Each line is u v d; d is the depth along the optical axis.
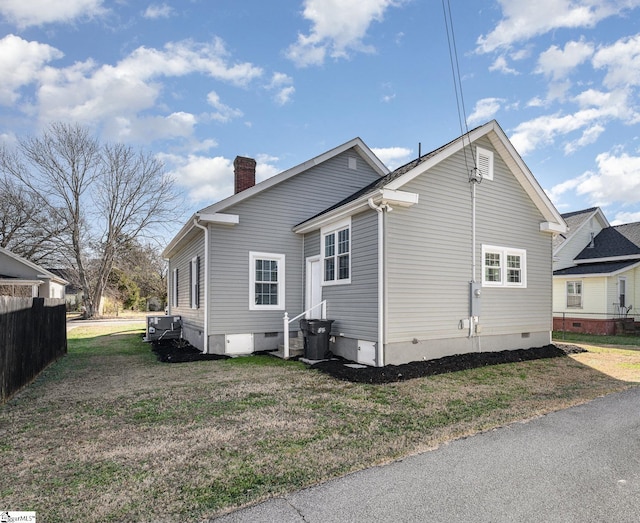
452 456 3.83
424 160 8.98
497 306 10.12
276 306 11.31
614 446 4.09
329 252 10.34
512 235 10.61
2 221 31.75
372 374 7.40
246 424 4.83
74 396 6.28
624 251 19.22
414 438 4.32
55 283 32.78
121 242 33.62
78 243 32.09
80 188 32.41
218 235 10.61
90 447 4.14
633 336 16.58
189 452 3.97
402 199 8.24
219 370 8.41
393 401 5.84
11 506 2.96
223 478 3.39
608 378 7.55
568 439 4.29
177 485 3.27
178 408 5.55
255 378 7.52
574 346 11.83
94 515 2.84
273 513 2.83
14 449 4.11
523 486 3.23
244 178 12.77
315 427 4.70
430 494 3.09
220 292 10.55
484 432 4.50
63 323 11.04
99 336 16.66
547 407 5.53
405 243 8.58
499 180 10.41
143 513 2.86
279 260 11.46
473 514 2.81
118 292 37.75
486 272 10.01
